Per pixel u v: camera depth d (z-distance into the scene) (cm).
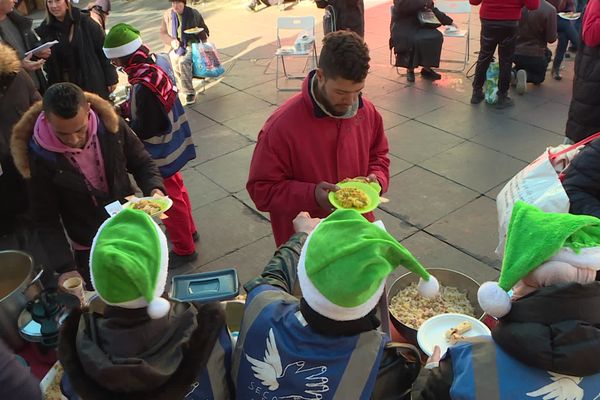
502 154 537
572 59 779
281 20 768
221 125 638
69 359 134
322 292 129
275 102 694
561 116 609
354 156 245
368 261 124
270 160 235
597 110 383
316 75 225
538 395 132
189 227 404
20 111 372
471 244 411
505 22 589
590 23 365
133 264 129
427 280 136
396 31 719
